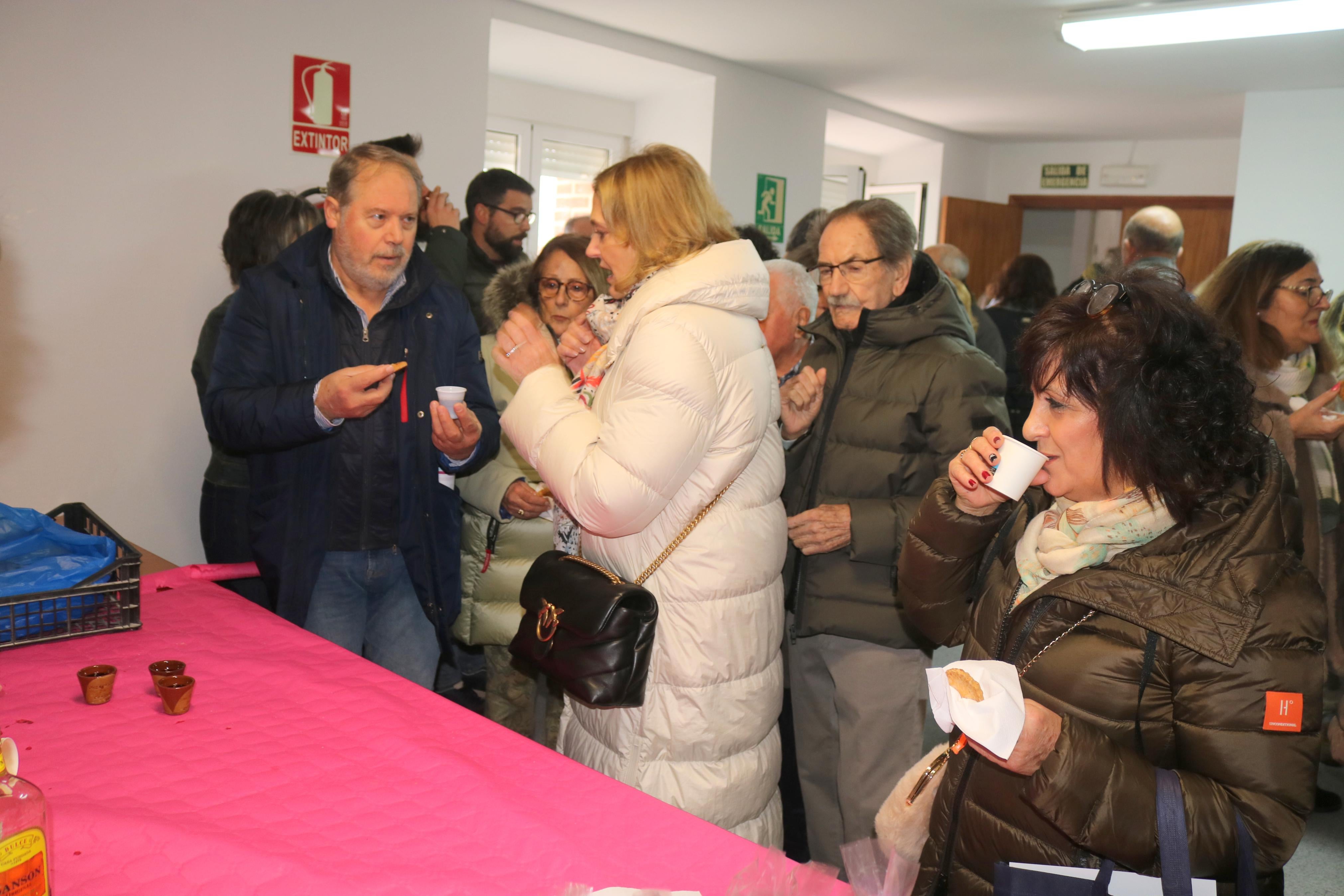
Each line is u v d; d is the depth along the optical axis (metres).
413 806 1.02
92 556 1.48
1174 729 0.91
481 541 2.26
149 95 2.96
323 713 1.23
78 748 1.11
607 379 1.46
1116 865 0.90
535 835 0.97
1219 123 7.12
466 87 3.88
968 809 1.05
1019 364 1.01
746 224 5.84
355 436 1.89
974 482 1.04
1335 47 4.71
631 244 1.45
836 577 1.84
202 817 0.98
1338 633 2.76
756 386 1.42
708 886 0.90
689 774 1.46
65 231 2.84
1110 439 0.92
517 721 2.33
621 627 1.35
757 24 4.69
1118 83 5.84
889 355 1.87
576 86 5.59
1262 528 0.89
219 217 3.18
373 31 3.53
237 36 3.14
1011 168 8.77
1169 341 0.91
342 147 3.48
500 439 2.07
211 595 1.69
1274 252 2.39
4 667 1.34
